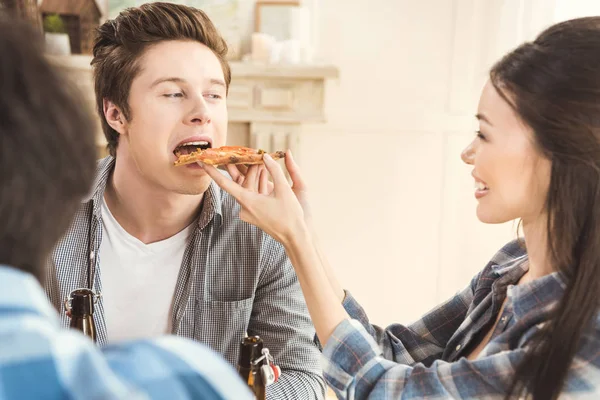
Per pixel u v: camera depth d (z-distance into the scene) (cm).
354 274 329
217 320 130
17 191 44
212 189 128
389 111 315
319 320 97
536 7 285
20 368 41
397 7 308
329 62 313
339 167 320
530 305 88
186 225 129
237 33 307
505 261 112
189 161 112
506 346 88
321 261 110
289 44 289
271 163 104
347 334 94
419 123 315
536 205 89
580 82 80
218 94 122
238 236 131
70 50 302
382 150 318
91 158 49
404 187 321
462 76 310
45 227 46
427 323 120
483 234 323
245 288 131
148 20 118
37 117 44
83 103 48
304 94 291
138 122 118
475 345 105
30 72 44
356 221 324
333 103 316
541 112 83
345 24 310
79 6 299
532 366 81
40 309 44
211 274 131
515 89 86
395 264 327
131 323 128
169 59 117
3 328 41
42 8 296
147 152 119
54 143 45
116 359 46
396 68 312
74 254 127
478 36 306
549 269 90
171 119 117
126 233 128
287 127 296
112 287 127
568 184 83
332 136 318
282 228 101
